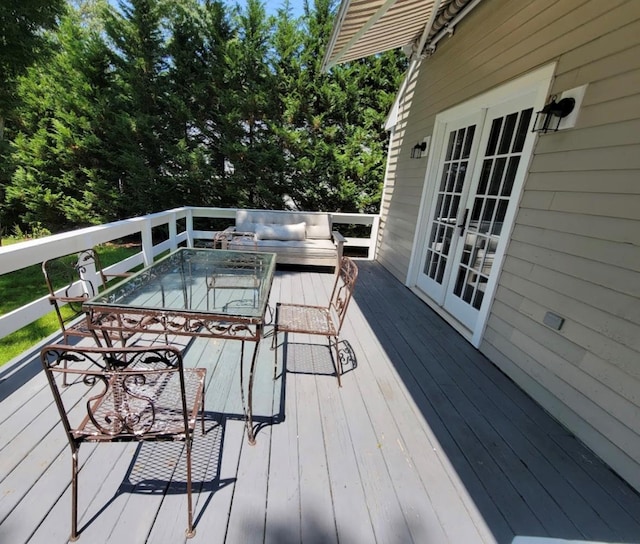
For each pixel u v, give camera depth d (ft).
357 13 7.87
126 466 4.41
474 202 9.18
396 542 3.71
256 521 3.82
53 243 6.66
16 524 3.62
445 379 7.01
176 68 20.56
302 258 14.39
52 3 17.83
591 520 4.15
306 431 5.24
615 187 5.03
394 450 5.00
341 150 21.66
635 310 4.73
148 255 10.87
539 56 6.67
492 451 5.15
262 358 7.29
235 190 21.83
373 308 10.82
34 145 21.24
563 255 5.95
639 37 4.75
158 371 3.16
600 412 5.17
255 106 20.39
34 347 7.06
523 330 6.88
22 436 4.76
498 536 3.87
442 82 10.99
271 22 19.79
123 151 20.84
